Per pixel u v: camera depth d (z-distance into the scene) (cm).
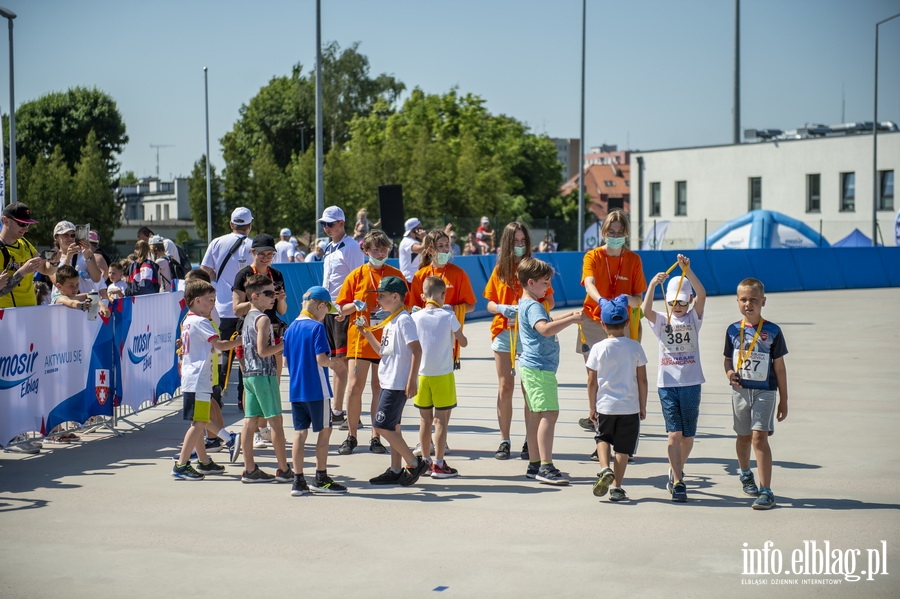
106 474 771
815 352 1569
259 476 743
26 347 812
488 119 7581
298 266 1847
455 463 804
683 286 671
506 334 820
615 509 656
